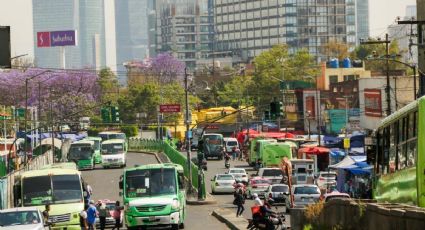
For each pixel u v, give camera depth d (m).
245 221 78.69
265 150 143.25
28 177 69.50
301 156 137.88
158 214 70.75
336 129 186.00
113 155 162.75
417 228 26.92
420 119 35.06
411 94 165.00
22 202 68.69
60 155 177.50
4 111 198.12
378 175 48.12
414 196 36.12
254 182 111.12
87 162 160.12
